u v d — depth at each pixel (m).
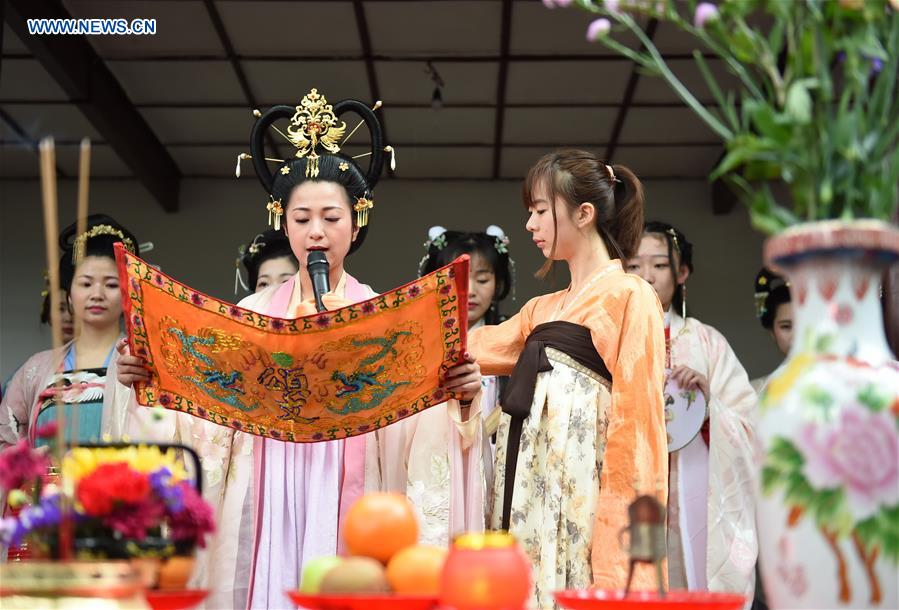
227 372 3.30
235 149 12.19
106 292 5.05
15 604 1.86
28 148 12.12
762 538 2.02
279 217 3.79
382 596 2.05
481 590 1.97
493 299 5.93
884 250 1.99
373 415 3.42
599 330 3.61
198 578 3.40
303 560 3.42
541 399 3.61
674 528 5.17
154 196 12.43
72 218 13.02
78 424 4.81
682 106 10.68
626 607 2.04
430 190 12.97
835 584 1.92
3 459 2.16
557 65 9.88
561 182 3.85
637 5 2.19
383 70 10.09
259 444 3.53
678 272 5.82
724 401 5.48
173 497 2.13
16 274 12.93
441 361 3.35
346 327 3.22
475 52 9.70
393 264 12.81
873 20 2.10
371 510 2.25
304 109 3.82
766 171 2.22
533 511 3.56
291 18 9.23
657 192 12.84
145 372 3.32
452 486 3.52
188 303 3.23
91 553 2.05
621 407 3.48
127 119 10.91
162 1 9.05
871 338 2.02
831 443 1.94
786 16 2.14
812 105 2.13
